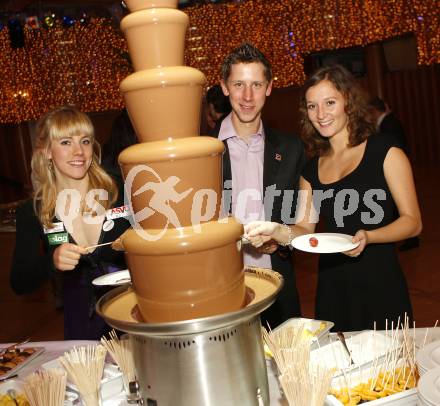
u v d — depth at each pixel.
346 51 13.01
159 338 1.26
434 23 11.48
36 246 2.48
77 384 1.51
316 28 11.91
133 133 3.06
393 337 1.74
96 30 12.09
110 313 1.42
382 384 1.55
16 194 12.68
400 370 1.60
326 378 1.33
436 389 1.31
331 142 2.55
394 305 2.40
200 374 1.26
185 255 1.22
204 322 1.17
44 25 12.05
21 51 11.97
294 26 11.95
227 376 1.27
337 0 11.73
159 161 1.20
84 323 2.41
